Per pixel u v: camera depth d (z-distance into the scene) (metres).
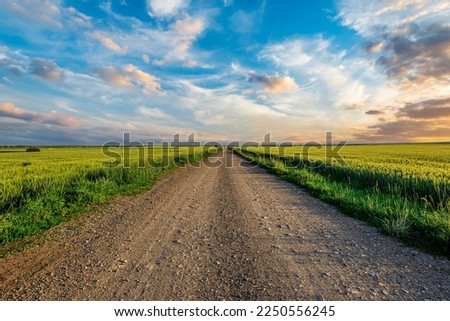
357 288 3.94
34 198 8.28
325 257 4.98
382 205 7.87
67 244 5.69
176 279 4.21
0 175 13.34
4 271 4.55
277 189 12.57
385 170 13.73
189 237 6.08
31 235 6.24
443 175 12.44
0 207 7.54
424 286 3.98
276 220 7.39
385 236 6.05
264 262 4.78
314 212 8.26
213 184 14.13
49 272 4.48
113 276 4.32
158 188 12.80
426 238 5.71
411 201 8.77
